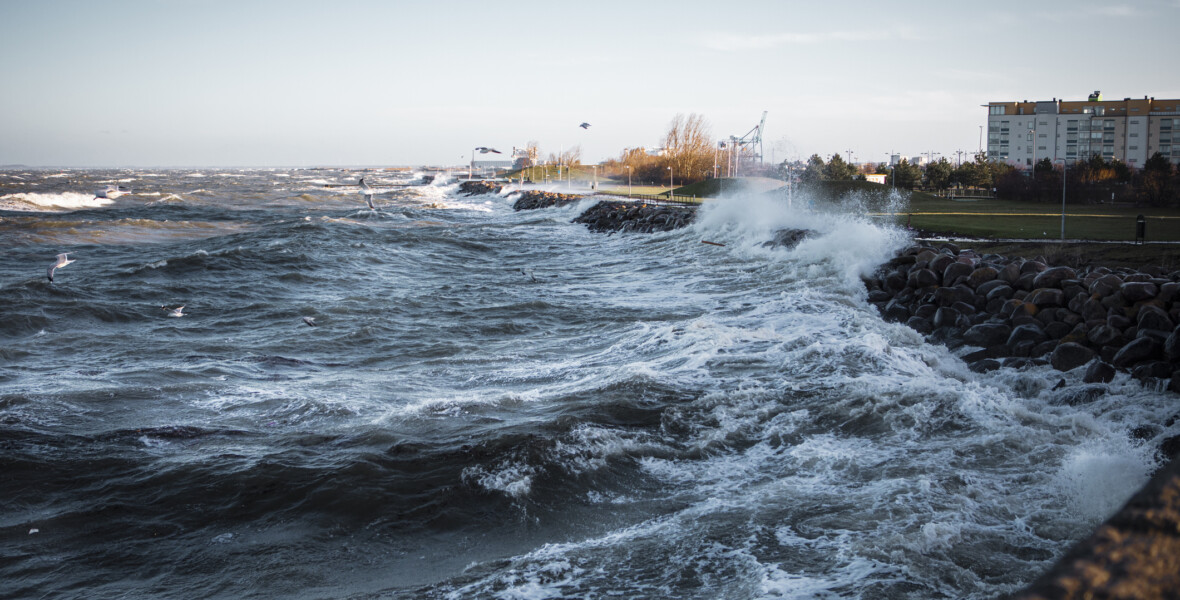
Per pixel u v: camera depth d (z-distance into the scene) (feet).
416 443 36.58
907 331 58.85
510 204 301.63
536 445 35.63
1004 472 31.45
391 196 387.34
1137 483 29.12
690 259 109.09
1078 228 116.06
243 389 46.88
